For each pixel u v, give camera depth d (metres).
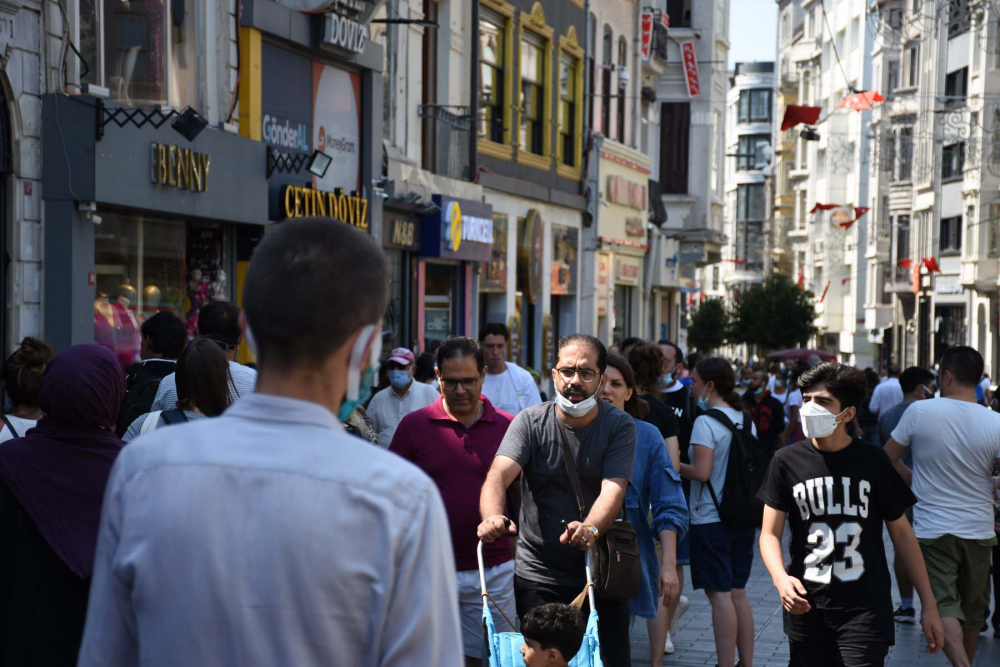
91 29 13.42
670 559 7.07
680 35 48.28
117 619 2.46
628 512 7.31
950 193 53.72
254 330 2.51
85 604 4.67
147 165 13.40
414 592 2.40
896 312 61.84
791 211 90.50
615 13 36.34
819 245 78.75
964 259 50.97
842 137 72.00
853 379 6.13
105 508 2.49
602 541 5.98
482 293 27.27
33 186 12.32
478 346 7.07
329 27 17.81
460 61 24.95
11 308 12.04
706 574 8.52
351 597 2.36
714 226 50.84
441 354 7.00
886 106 60.69
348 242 2.55
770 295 73.62
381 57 20.11
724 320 75.75
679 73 48.28
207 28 15.34
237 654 2.34
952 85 52.25
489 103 26.97
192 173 14.21
